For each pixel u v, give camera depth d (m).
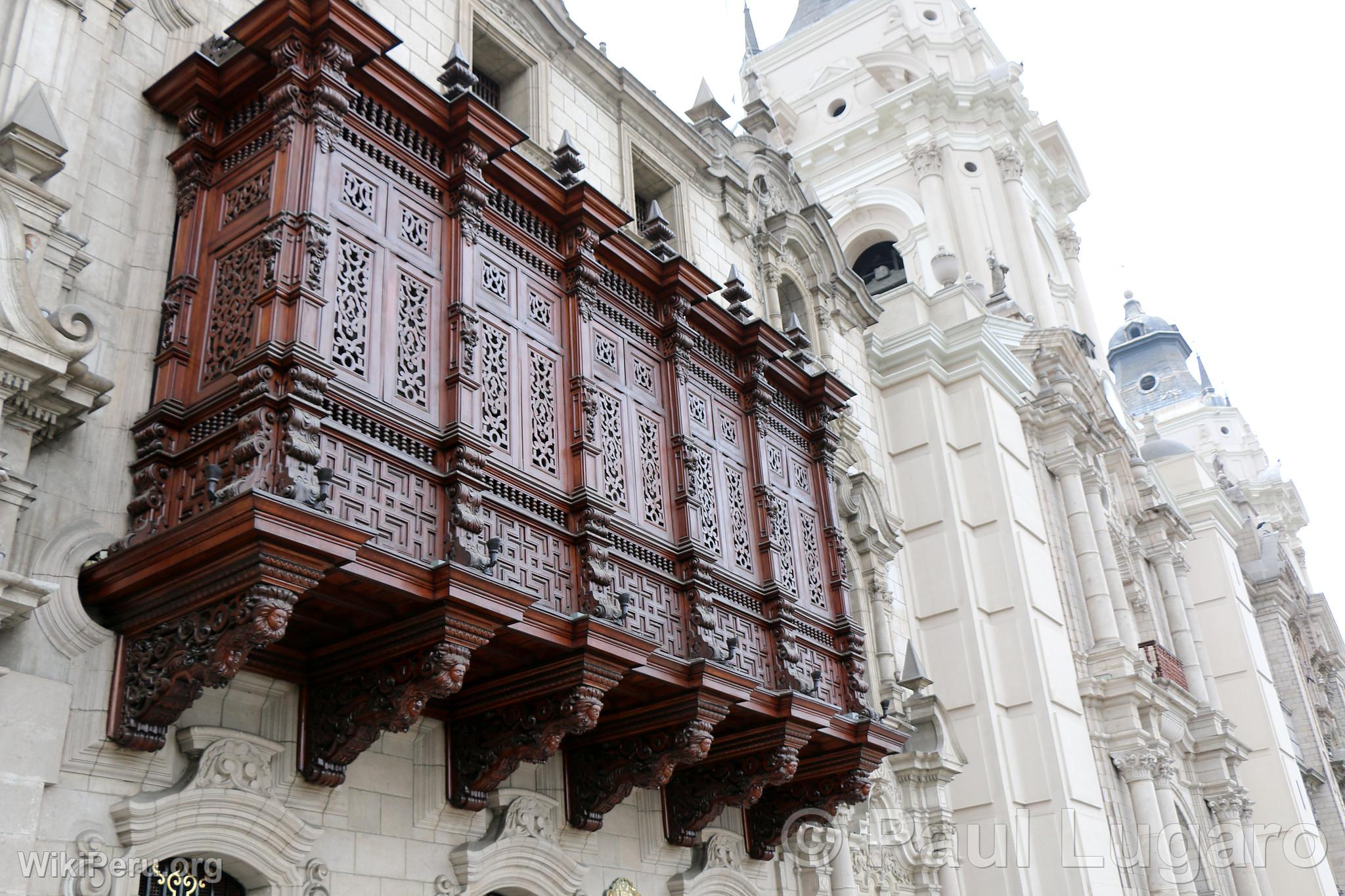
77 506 8.40
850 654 13.55
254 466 7.83
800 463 14.46
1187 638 31.02
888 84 35.22
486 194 10.70
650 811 12.59
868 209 34.06
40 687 7.77
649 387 12.34
